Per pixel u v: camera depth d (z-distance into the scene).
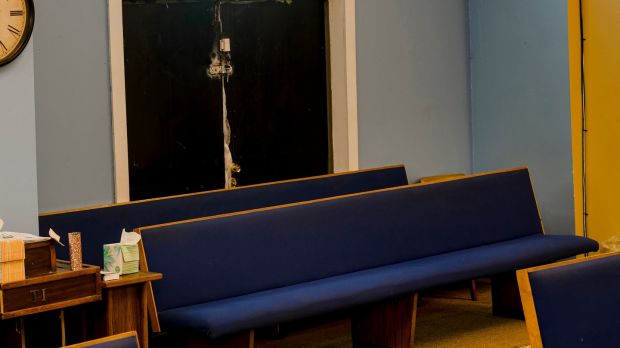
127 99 5.84
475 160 7.48
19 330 3.84
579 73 6.81
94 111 5.47
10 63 4.24
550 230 7.03
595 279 2.55
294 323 5.95
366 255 5.23
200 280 4.56
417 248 5.49
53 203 5.28
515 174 6.16
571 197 6.88
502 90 7.29
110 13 5.49
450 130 7.41
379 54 6.95
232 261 4.70
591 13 6.73
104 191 5.52
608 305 2.55
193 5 6.17
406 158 7.12
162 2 6.02
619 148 6.65
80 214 4.99
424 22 7.23
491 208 5.93
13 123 4.26
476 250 5.61
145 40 5.93
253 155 6.51
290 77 6.68
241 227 4.79
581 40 6.79
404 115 7.10
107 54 5.52
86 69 5.43
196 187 6.21
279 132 6.64
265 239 4.85
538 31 7.02
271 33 6.58
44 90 5.25
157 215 5.30
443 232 5.64
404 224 5.46
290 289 4.71
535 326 2.43
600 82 6.72
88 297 3.90
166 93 6.04
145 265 4.39
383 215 5.38
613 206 6.72
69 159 5.36
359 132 6.81
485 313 6.02
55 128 5.29
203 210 5.52
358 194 5.34
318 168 6.85
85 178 5.43
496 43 7.30
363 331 5.29
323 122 6.86
